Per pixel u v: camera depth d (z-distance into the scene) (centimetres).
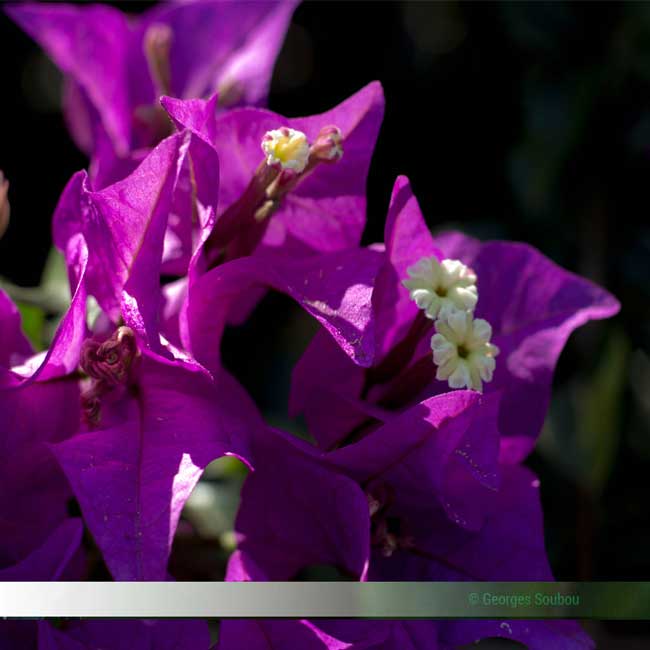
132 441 46
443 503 47
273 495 48
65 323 46
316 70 62
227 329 60
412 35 60
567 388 57
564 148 57
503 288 50
